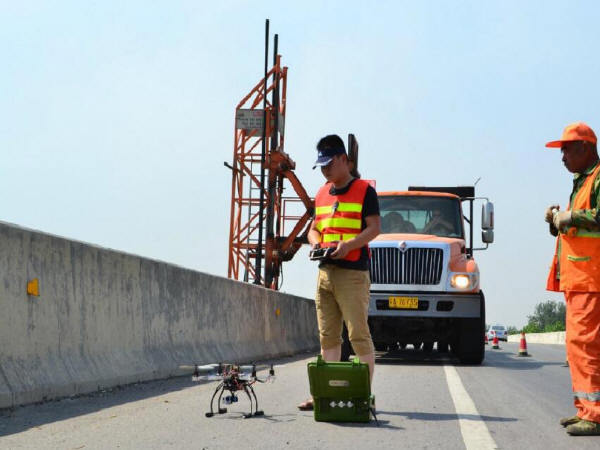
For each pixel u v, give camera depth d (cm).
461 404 723
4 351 630
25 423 562
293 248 3584
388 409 684
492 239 1453
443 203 1504
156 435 523
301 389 844
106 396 743
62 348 724
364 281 664
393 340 1448
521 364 1475
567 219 570
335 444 501
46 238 706
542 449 496
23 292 663
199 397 751
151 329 946
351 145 1384
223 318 1264
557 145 593
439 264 1350
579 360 567
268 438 520
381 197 1521
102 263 819
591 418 554
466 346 1366
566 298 586
